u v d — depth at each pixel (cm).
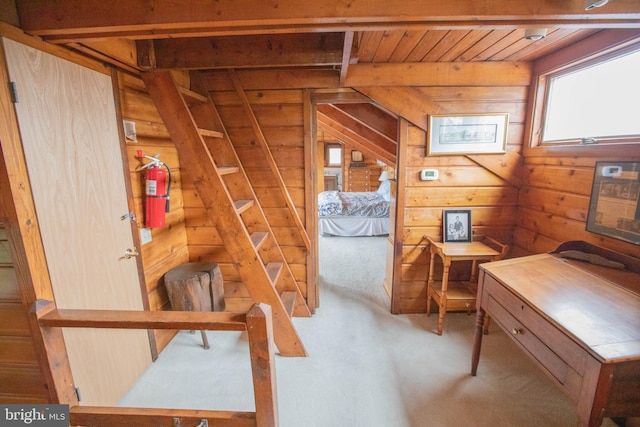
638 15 115
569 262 176
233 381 200
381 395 185
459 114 244
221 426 126
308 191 264
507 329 154
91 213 162
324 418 170
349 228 562
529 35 166
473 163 255
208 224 272
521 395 183
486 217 263
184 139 189
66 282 146
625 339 106
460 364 212
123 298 188
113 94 180
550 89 228
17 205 124
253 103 250
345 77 225
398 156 258
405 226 268
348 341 240
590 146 184
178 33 131
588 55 185
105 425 131
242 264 206
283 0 116
